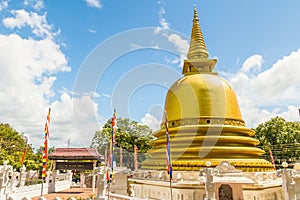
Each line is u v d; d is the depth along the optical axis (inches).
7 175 782.5
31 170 1966.0
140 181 814.5
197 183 632.4
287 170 565.3
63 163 1477.6
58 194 1314.0
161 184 700.7
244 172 678.5
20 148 2165.4
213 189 562.6
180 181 657.6
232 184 639.8
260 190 650.8
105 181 550.3
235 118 834.2
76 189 1598.2
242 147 765.3
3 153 1797.5
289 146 1656.0
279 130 1753.2
